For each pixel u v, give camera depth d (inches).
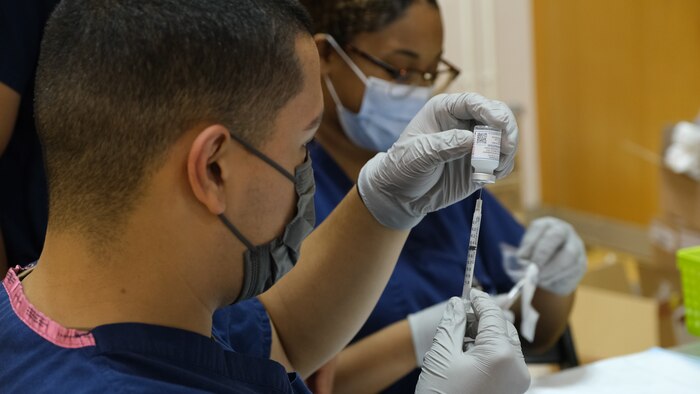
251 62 29.8
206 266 31.4
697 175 97.3
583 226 182.4
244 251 32.2
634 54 161.5
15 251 56.2
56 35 30.7
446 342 40.4
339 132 64.9
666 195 102.7
